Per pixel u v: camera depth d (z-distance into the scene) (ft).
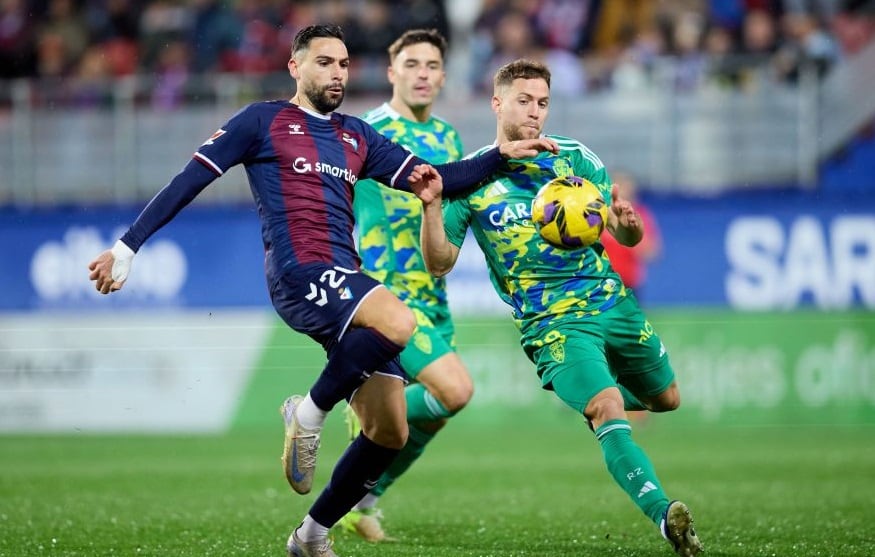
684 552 56.80
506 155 64.54
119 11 199.93
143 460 126.11
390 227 82.12
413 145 85.15
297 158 61.46
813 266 156.87
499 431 152.25
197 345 159.53
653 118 174.81
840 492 96.22
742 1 194.80
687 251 159.53
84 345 160.66
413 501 94.27
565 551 68.85
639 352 66.08
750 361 154.51
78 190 178.29
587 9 199.21
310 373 157.48
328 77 62.75
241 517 85.10
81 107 178.81
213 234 161.48
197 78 181.47
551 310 65.16
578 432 150.00
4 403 160.35
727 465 116.37
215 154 60.85
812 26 188.65
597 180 68.13
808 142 172.45
